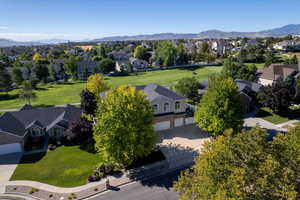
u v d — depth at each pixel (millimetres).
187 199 13836
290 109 41438
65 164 26500
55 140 32875
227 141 13414
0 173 24969
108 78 89500
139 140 23656
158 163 25922
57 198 20562
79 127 30828
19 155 29281
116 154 23062
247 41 183875
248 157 11875
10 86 81062
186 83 48844
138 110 24234
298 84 42094
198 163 14219
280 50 136625
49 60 133875
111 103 23734
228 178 11211
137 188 21750
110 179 23266
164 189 21453
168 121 35469
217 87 28312
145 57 138625
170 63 113812
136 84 75750
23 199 20641
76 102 56750
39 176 24156
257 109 43875
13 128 31203
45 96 64250
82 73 96562
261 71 63844
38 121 34875
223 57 128875
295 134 13719
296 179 10961
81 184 22578
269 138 31375
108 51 195625
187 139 31781
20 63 117250
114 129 22688
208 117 28812
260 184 10414
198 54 132375
